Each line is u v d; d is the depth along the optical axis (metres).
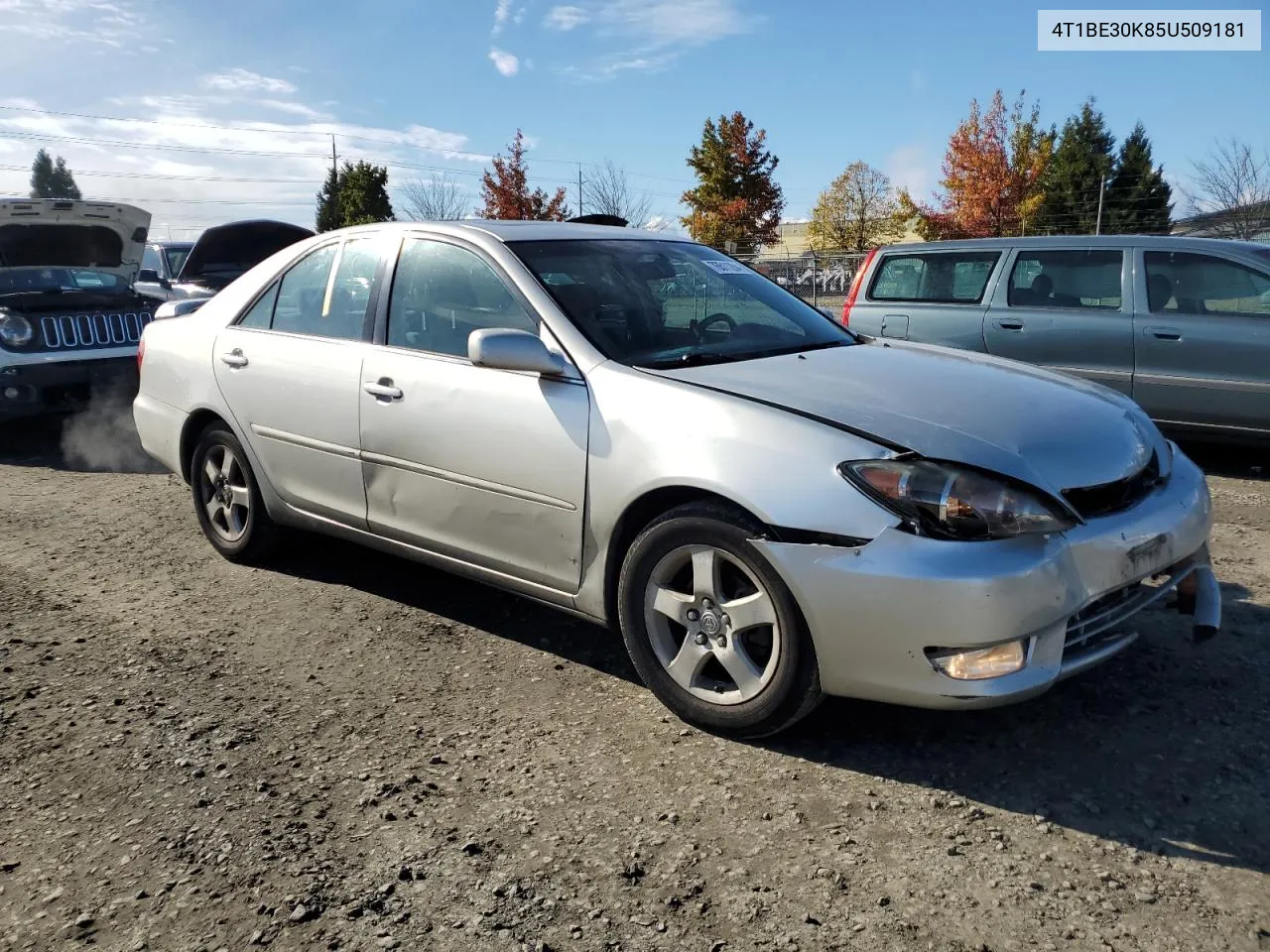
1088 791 2.79
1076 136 47.19
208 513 5.03
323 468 4.25
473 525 3.69
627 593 3.25
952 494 2.71
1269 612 4.06
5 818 2.77
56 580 4.79
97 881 2.49
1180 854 2.51
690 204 35.00
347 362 4.11
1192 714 3.21
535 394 3.45
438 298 3.93
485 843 2.62
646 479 3.10
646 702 3.41
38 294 7.88
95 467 7.41
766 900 2.37
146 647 3.96
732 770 2.96
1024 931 2.24
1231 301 6.70
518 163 32.41
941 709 2.87
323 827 2.70
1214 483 6.52
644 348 3.53
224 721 3.32
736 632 3.03
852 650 2.78
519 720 3.30
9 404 7.53
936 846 2.57
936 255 8.08
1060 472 2.88
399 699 3.47
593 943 2.24
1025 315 7.44
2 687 3.60
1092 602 2.84
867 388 3.20
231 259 12.95
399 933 2.28
